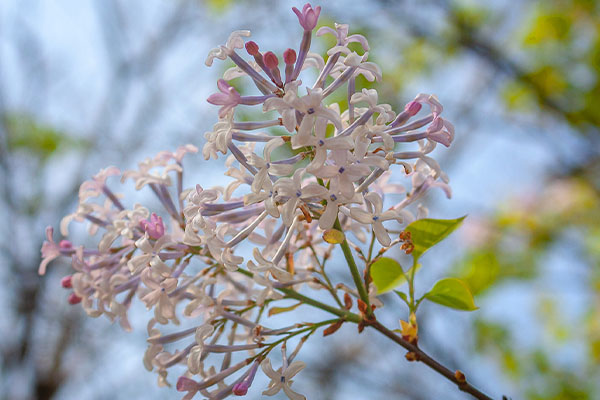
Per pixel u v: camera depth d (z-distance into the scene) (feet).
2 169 2.95
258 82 1.07
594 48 2.27
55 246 1.18
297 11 1.07
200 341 1.11
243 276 1.19
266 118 1.58
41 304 2.95
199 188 1.09
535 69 2.37
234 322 1.17
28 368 2.93
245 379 1.11
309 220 1.06
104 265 1.16
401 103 2.27
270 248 1.13
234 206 1.09
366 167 1.03
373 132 1.05
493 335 2.36
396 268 1.15
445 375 1.13
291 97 1.02
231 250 1.14
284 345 1.12
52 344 2.97
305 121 1.02
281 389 1.10
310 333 1.13
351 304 1.15
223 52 1.07
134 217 1.15
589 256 2.43
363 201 1.07
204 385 1.11
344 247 1.12
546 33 2.35
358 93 1.06
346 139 1.02
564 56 2.34
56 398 2.98
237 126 1.06
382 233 1.06
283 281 1.08
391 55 2.45
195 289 1.14
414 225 1.14
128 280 1.16
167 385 1.16
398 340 1.13
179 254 1.12
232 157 1.11
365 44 1.07
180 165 1.20
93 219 1.20
